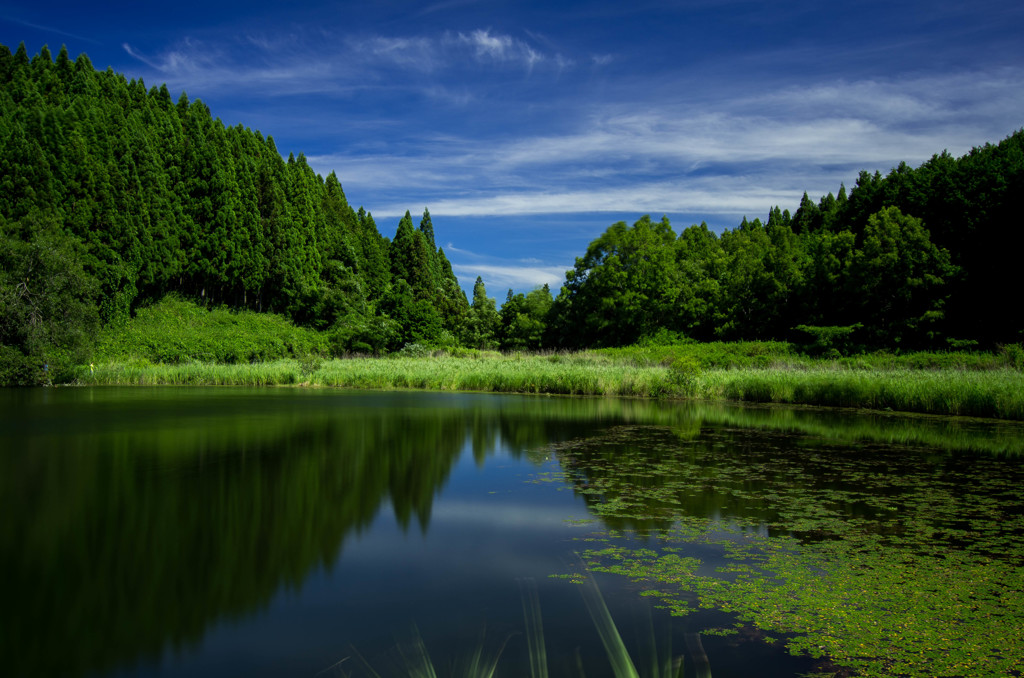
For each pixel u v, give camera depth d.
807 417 15.13
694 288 49.97
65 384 26.84
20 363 24.95
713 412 16.27
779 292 42.94
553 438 11.39
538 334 53.88
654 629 3.73
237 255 46.41
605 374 23.22
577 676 3.11
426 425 13.19
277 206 52.34
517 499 6.89
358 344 46.25
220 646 3.48
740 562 4.93
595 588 4.39
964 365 26.77
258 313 50.50
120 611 3.95
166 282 43.00
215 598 4.17
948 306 35.09
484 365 29.27
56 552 5.03
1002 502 6.79
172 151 45.03
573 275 52.56
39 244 26.02
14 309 24.48
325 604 4.08
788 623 3.83
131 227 38.19
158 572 4.62
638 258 49.06
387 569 4.73
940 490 7.36
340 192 80.88
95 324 28.17
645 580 4.54
